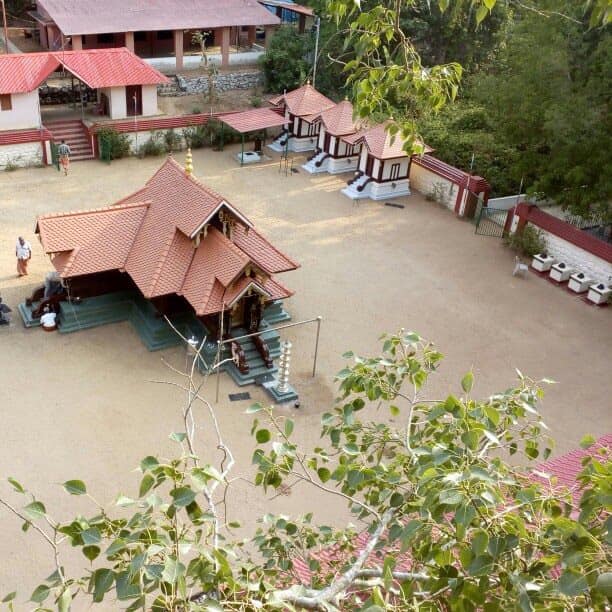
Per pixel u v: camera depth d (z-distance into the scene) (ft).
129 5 178.09
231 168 144.77
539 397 31.53
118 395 77.97
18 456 68.08
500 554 19.98
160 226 88.22
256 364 84.64
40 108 152.25
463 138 144.66
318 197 135.54
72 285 88.38
